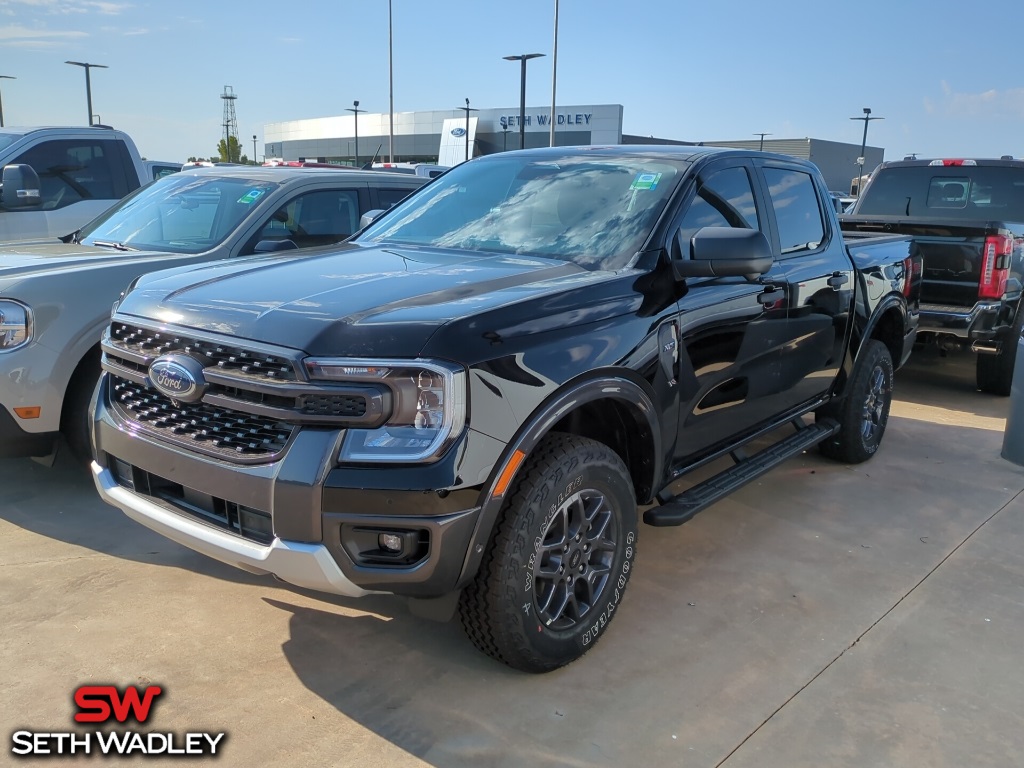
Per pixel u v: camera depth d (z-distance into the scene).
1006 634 3.38
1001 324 6.90
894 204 8.69
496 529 2.68
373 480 2.41
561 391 2.75
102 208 7.94
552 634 2.90
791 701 2.88
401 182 6.34
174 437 2.79
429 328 2.50
